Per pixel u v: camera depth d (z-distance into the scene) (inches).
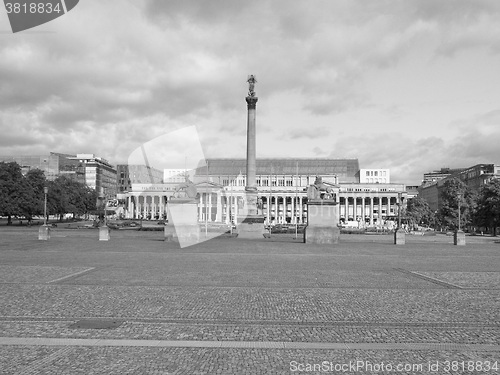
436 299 910.4
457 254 2059.5
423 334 642.2
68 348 562.3
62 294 923.4
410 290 1013.2
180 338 611.2
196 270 1330.0
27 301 849.5
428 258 1830.7
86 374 470.6
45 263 1471.5
